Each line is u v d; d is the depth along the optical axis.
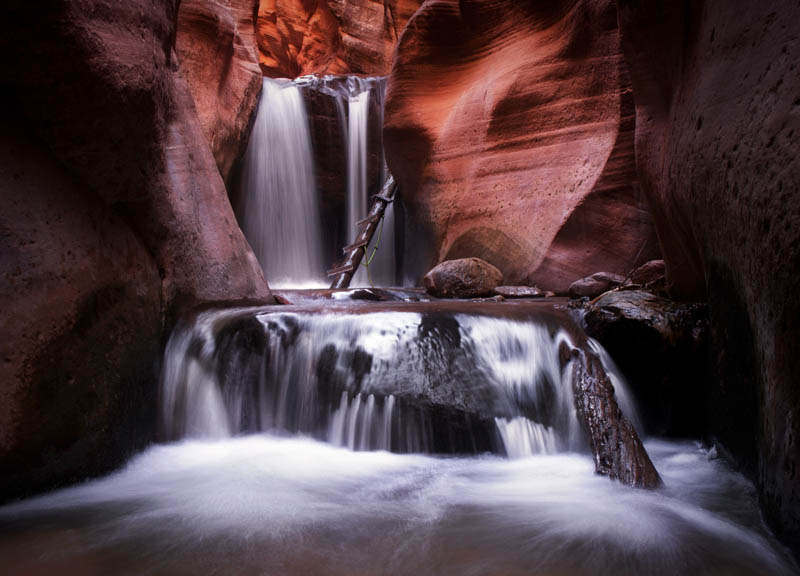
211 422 4.44
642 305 4.70
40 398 3.10
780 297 2.44
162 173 4.54
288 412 4.47
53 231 3.32
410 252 12.38
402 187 12.37
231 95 11.65
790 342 2.37
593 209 8.77
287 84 14.55
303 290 8.76
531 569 2.38
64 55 3.12
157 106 4.27
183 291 4.72
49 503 3.08
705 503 3.11
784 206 2.40
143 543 2.62
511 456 4.10
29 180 3.24
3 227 3.02
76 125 3.41
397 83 11.91
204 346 4.54
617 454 3.55
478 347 4.52
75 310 3.38
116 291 3.80
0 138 3.13
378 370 4.37
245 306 5.34
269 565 2.42
